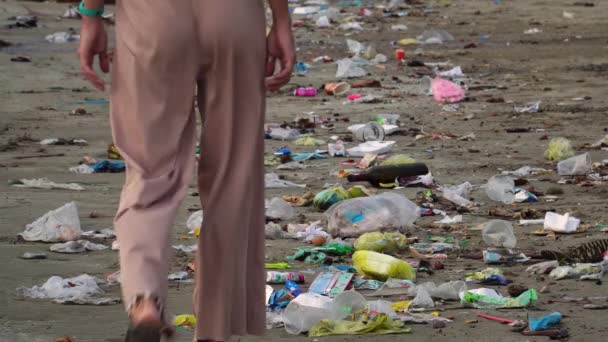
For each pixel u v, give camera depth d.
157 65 6.85
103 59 7.27
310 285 11.75
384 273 11.83
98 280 11.89
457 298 11.06
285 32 7.39
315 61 39.72
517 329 9.88
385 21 53.62
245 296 7.42
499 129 25.31
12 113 27.41
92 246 13.60
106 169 20.02
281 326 10.02
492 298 10.89
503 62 39.00
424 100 30.48
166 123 6.93
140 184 6.80
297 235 14.39
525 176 19.48
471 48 43.28
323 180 19.12
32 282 11.82
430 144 23.36
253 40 7.00
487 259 12.91
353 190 16.64
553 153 21.22
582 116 27.12
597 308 10.65
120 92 6.93
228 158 7.14
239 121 7.11
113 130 6.93
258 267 7.49
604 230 14.75
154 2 6.84
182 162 6.99
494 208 16.53
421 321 10.11
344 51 42.94
